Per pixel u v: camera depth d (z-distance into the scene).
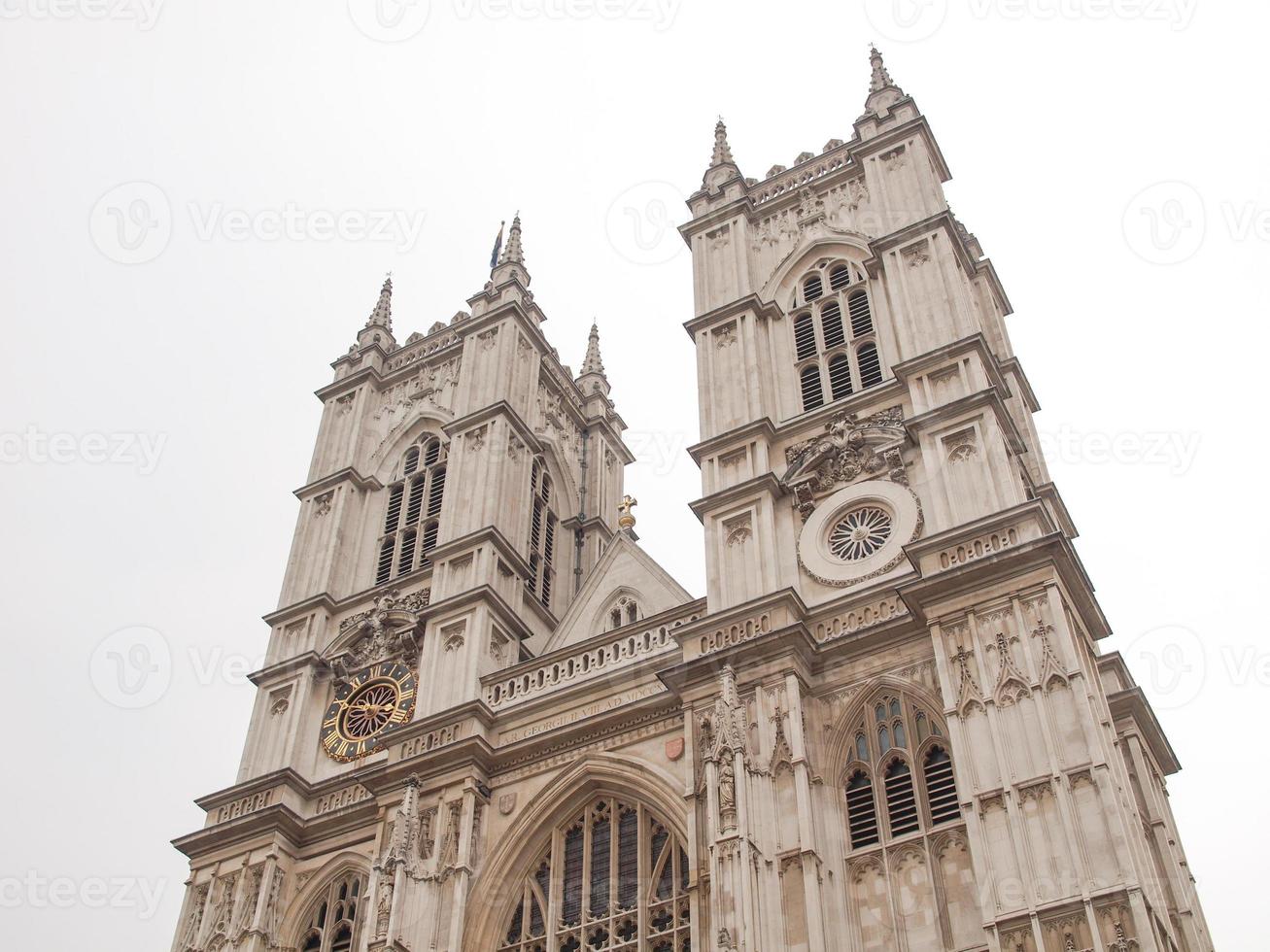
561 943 41.81
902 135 58.41
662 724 44.50
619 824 43.69
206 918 47.19
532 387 64.19
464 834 44.12
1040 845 34.09
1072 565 40.03
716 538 47.81
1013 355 59.19
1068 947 32.00
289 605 57.41
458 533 55.78
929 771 38.81
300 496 62.41
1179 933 40.94
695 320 56.19
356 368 68.44
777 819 38.34
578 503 65.38
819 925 35.53
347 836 48.12
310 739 52.56
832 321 54.56
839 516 46.59
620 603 52.84
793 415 51.88
